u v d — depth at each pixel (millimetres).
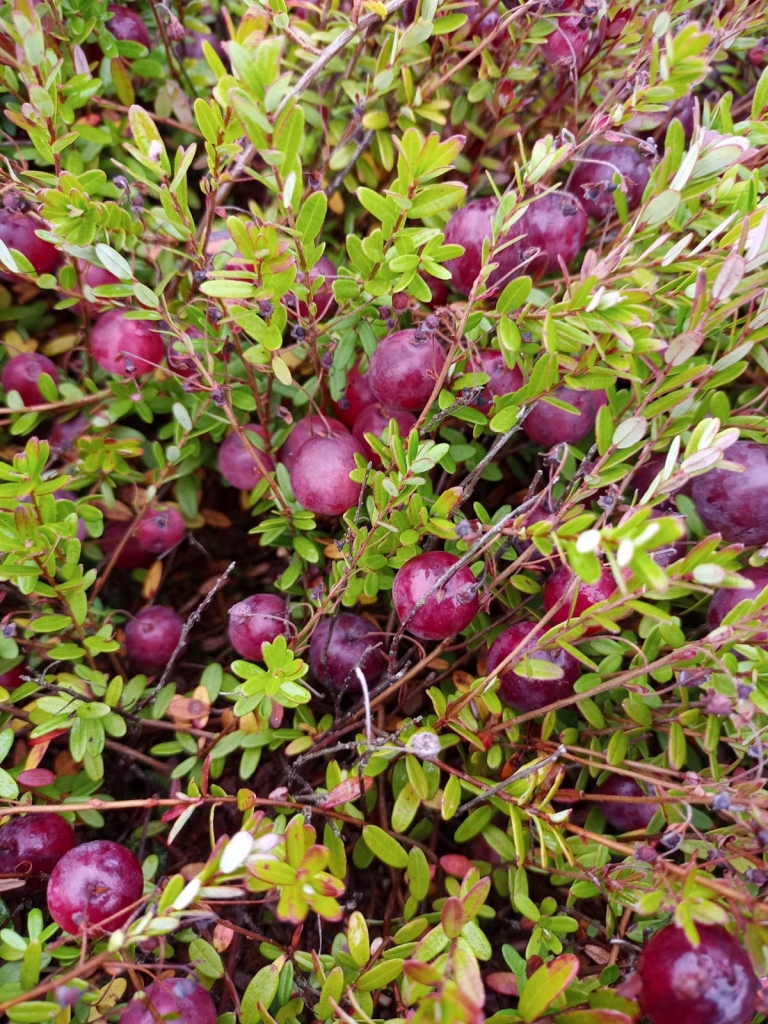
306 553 163
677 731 140
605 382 139
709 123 147
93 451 175
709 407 154
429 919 140
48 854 142
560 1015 111
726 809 109
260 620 158
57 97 155
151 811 176
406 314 175
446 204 128
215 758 157
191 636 199
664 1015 110
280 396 186
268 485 175
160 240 170
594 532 98
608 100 165
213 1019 125
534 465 199
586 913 164
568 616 127
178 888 104
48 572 140
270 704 139
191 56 214
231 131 130
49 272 183
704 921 103
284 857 109
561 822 127
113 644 153
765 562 150
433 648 178
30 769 143
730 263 114
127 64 200
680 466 116
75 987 98
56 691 158
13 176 149
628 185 173
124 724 155
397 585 141
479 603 149
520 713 160
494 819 168
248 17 144
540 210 154
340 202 195
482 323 151
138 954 139
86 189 142
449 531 142
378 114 179
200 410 171
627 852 117
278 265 124
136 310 153
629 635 153
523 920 143
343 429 171
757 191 143
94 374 195
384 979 120
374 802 157
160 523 178
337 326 164
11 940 118
